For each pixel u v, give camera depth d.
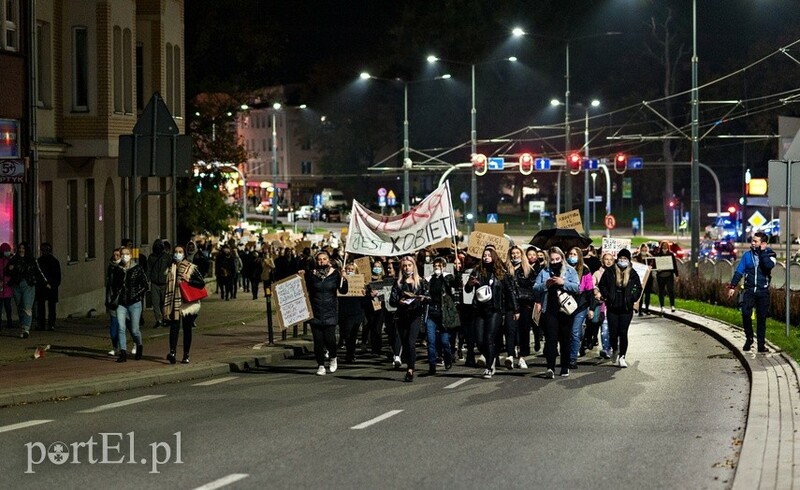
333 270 20.19
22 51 29.03
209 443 12.72
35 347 23.23
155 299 28.73
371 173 118.25
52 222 31.59
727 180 105.38
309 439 12.97
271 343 24.67
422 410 15.33
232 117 54.59
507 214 120.19
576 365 20.47
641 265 26.52
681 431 13.43
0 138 28.19
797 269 37.34
